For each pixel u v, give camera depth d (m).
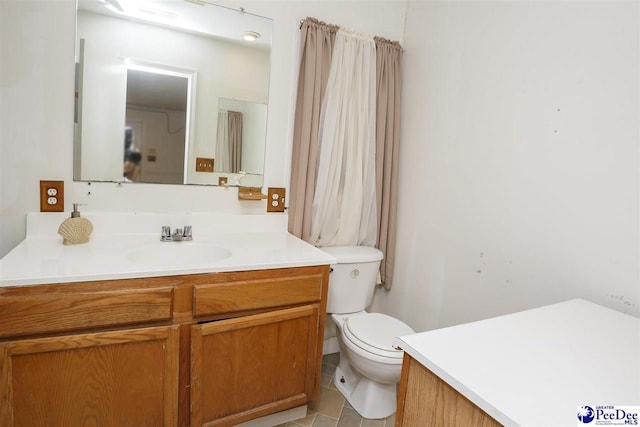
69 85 1.50
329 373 2.08
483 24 1.69
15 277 1.04
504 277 1.61
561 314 1.13
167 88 1.67
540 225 1.47
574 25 1.34
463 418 0.71
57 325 1.10
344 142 2.04
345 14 2.04
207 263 1.34
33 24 1.42
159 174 1.69
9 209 1.47
